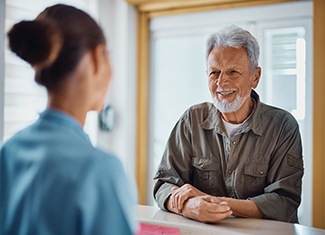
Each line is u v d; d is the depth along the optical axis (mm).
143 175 3135
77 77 650
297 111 2645
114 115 3088
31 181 604
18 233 595
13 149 653
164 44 3109
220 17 2844
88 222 573
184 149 1603
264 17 2688
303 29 2588
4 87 2174
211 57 1516
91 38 657
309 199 2588
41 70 650
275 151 1508
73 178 590
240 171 1515
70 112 664
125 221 597
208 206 1230
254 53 1509
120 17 3035
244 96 1489
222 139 1563
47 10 674
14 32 650
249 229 1170
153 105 3160
